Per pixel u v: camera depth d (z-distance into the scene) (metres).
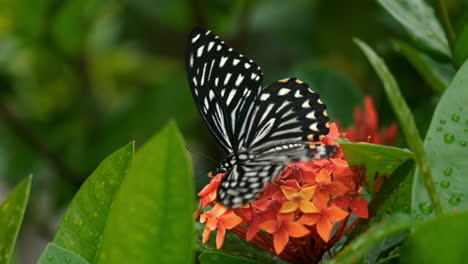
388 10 0.81
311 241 0.73
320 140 0.74
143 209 0.66
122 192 0.66
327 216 0.71
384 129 0.87
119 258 0.67
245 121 0.77
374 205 0.72
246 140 0.76
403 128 0.67
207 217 0.73
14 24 1.05
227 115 0.78
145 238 0.66
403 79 0.94
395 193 0.71
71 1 1.03
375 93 1.01
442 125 0.71
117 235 0.66
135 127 1.09
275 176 0.70
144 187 0.65
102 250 0.67
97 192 0.73
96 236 0.73
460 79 0.71
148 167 0.65
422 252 0.66
